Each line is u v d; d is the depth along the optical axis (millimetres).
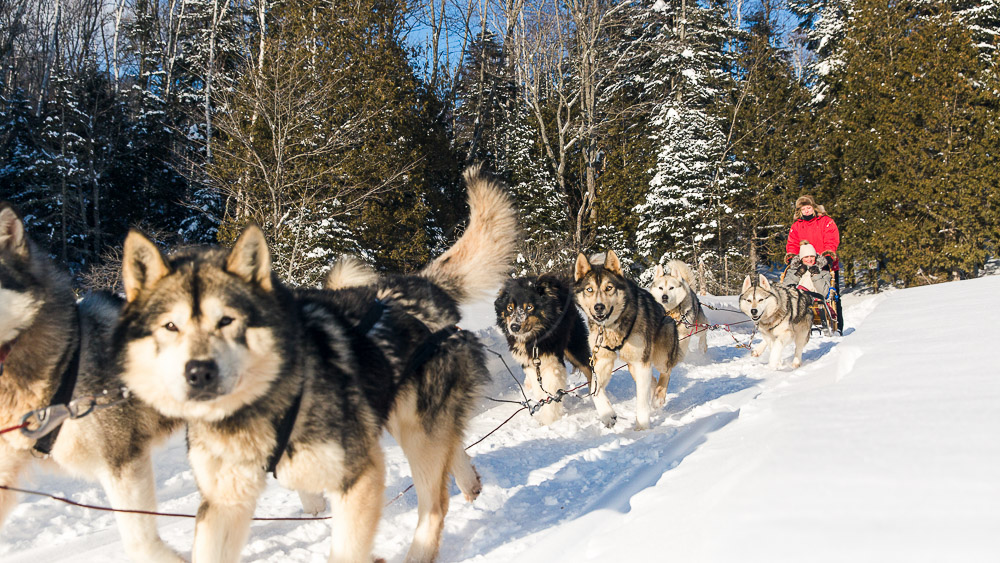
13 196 21156
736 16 36156
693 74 27859
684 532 2127
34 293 2934
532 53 28531
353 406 2832
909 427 2512
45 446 2938
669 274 9078
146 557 3025
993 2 25812
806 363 8922
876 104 22578
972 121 20984
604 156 29453
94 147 21328
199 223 21578
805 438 2598
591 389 6809
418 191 19297
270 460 2635
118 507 3006
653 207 25234
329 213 15508
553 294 6410
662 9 29266
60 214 20062
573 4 27891
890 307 8195
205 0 25031
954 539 1561
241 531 2768
